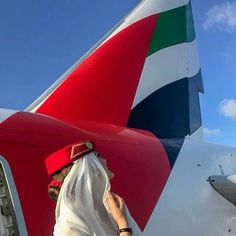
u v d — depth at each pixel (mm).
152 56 3273
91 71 2883
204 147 3086
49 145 2031
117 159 2328
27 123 2100
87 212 1211
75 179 1242
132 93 3021
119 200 1240
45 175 1920
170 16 3533
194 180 2703
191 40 3764
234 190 2729
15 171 1843
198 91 3725
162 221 2352
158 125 3135
